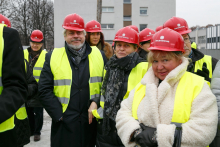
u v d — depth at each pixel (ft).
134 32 8.69
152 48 5.68
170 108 5.44
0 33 5.48
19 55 5.64
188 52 8.92
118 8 92.12
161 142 5.04
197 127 5.08
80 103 9.44
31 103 13.51
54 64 9.53
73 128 9.20
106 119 8.22
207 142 5.09
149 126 5.64
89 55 10.13
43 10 116.98
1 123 5.18
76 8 87.10
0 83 5.44
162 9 94.89
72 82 9.42
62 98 9.34
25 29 112.88
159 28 17.89
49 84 9.49
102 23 92.12
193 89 5.54
